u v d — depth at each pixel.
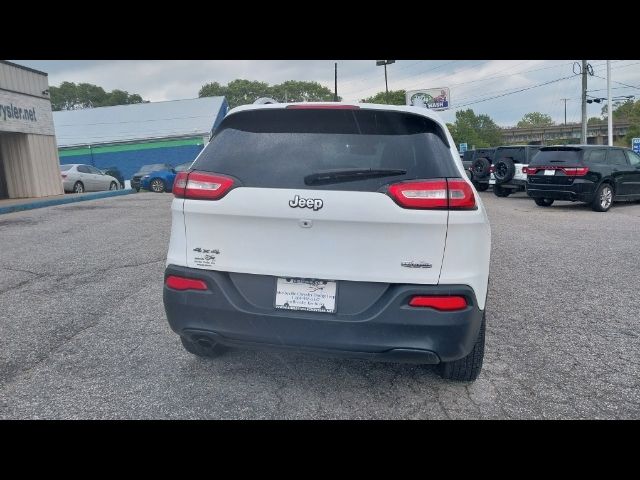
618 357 3.76
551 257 7.30
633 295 5.39
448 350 2.73
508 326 4.44
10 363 3.62
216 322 2.92
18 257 7.22
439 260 2.70
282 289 2.85
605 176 12.84
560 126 87.31
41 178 18.20
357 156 2.81
